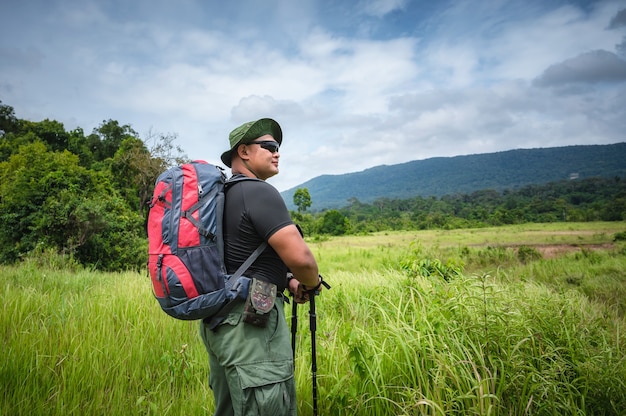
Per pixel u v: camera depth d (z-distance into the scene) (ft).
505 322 8.66
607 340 10.44
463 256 66.44
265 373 5.17
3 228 47.60
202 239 5.11
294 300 6.51
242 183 5.58
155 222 5.23
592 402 7.81
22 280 20.84
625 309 23.84
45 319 12.25
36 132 151.12
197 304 4.98
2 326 11.29
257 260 5.48
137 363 9.79
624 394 7.80
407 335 8.96
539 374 7.57
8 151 141.90
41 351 9.66
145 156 114.11
